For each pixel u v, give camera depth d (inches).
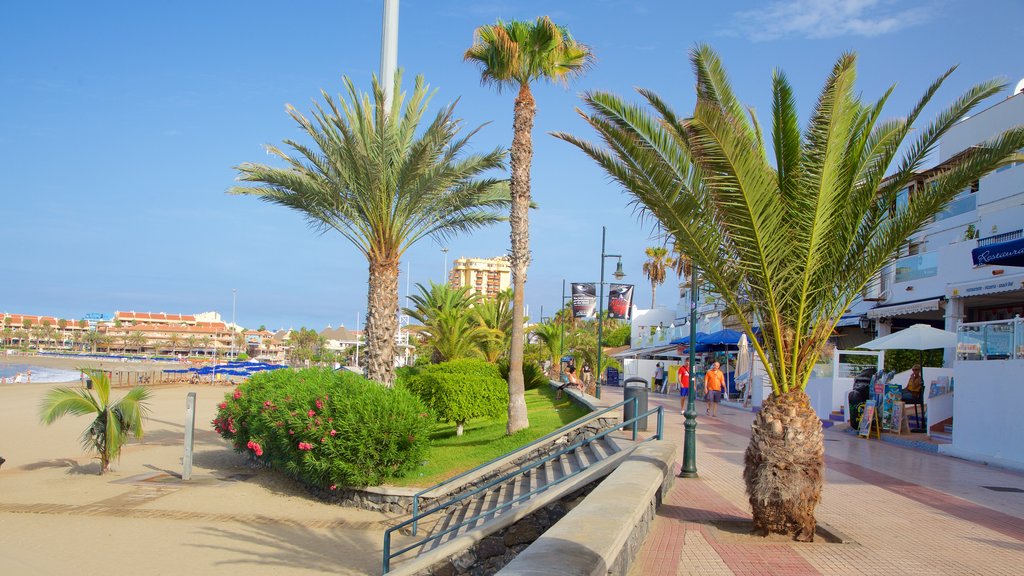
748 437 667.4
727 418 880.3
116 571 413.4
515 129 663.8
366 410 568.4
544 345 1665.8
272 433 643.5
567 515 224.8
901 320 1079.6
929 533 295.4
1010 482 442.0
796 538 277.0
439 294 1282.0
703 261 285.7
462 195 729.0
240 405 758.5
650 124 278.7
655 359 2000.5
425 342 1437.0
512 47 629.0
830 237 282.8
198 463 804.0
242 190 693.3
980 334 556.4
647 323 2546.8
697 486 399.2
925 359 933.8
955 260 863.1
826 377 904.3
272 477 708.0
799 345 284.7
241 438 768.3
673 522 306.2
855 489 404.2
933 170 342.6
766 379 1007.0
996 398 523.2
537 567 160.7
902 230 281.0
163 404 1701.5
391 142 684.1
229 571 416.2
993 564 248.7
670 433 659.4
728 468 470.0
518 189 662.5
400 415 577.0
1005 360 515.8
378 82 643.5
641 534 263.1
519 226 669.3
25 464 796.6
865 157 285.0
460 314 1157.1
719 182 263.9
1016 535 295.6
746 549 261.1
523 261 671.8
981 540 284.7
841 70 261.7
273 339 7081.7
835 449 602.5
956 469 493.7
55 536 485.7
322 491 613.9
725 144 257.3
